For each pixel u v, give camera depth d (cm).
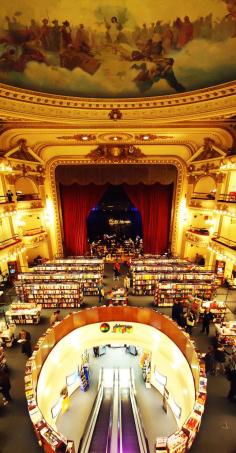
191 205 1557
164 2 685
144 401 936
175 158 1551
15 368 812
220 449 573
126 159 1552
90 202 1730
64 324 938
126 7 700
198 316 1002
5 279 1371
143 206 1748
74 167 1600
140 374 1074
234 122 1102
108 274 1558
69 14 711
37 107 934
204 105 919
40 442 547
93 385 1014
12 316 1017
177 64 833
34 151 1452
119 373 1079
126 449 685
